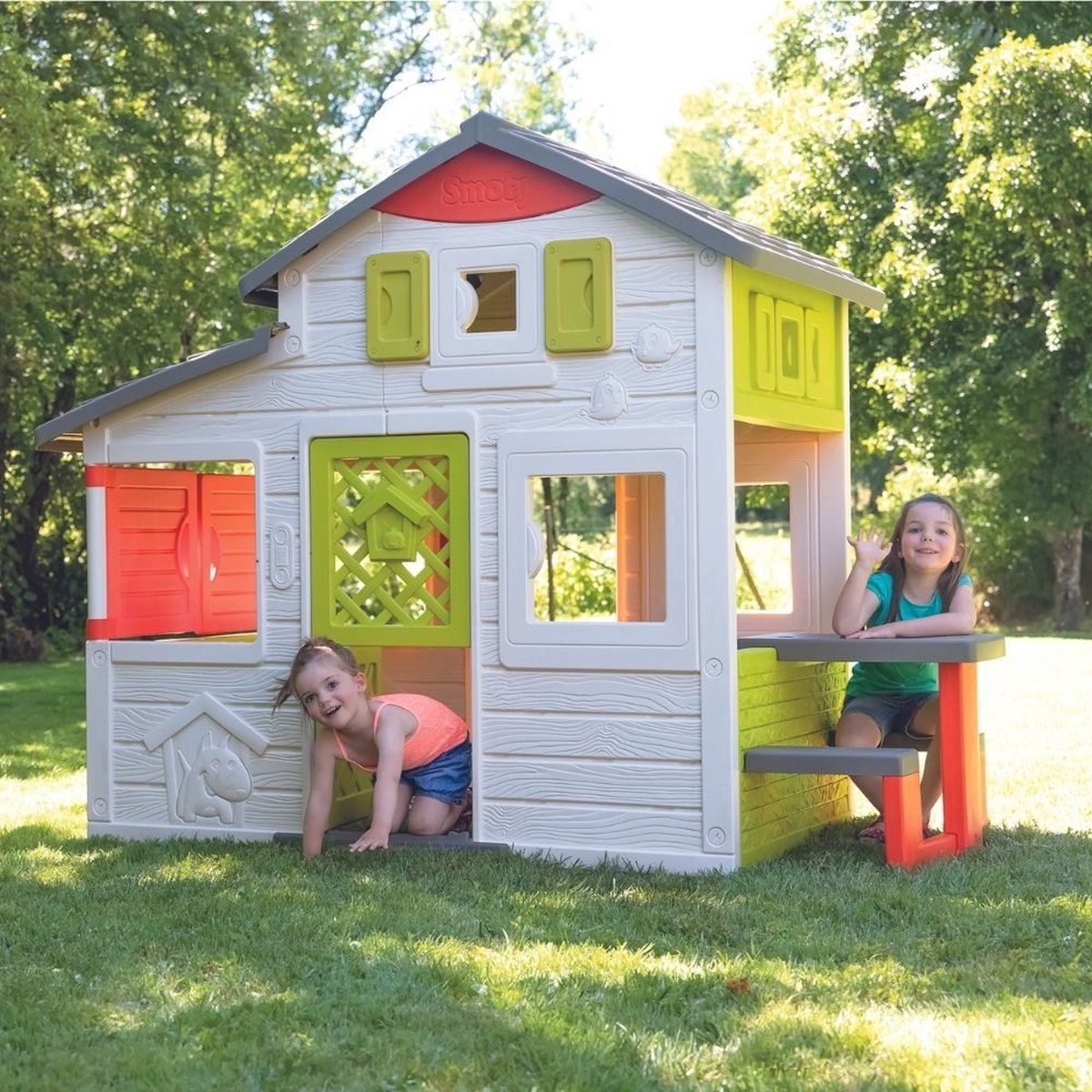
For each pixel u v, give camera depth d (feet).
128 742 19.25
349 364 18.03
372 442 17.88
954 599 18.17
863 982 11.53
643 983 11.48
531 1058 9.89
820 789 18.92
